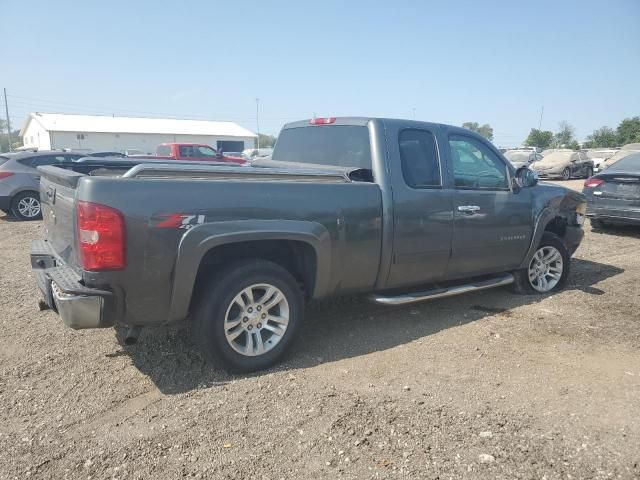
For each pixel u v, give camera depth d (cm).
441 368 400
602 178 980
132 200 326
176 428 314
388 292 485
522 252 557
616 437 307
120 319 340
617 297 589
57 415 329
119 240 322
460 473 273
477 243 506
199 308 368
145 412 332
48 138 5141
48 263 399
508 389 366
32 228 1081
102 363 402
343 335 467
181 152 2150
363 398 350
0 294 580
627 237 988
